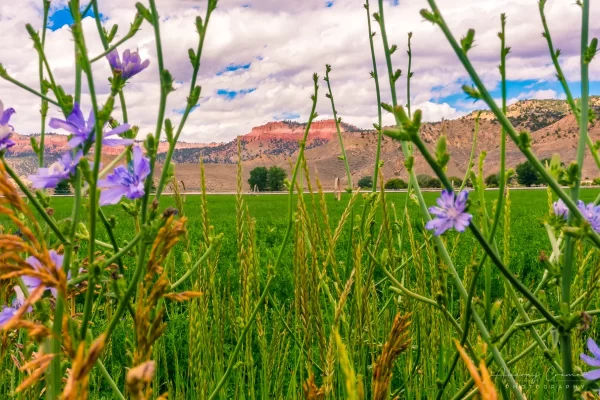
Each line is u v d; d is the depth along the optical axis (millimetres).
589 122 1489
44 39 1540
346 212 2451
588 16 1371
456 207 1196
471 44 1163
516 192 70188
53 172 1062
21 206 866
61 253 1381
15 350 2111
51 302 1388
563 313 1287
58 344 969
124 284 1086
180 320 5434
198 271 2508
